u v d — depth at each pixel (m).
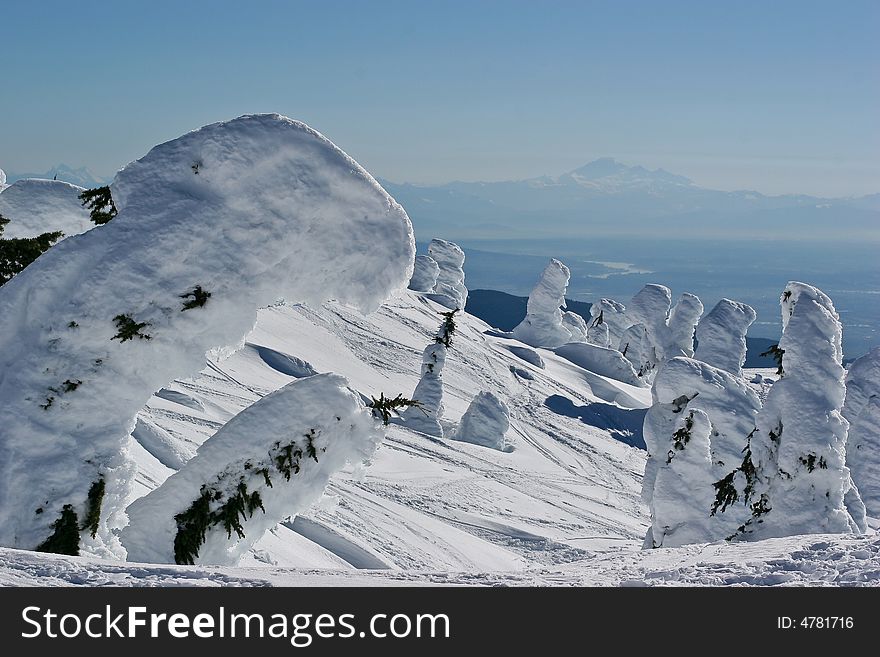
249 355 56.25
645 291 72.69
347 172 12.35
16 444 11.12
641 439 66.00
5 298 11.54
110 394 11.64
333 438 13.45
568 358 85.31
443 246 108.88
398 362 69.75
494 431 52.53
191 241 11.80
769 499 19.75
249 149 12.02
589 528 37.81
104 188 12.41
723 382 25.50
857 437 32.22
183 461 24.08
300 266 12.43
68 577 7.11
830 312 20.41
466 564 26.58
